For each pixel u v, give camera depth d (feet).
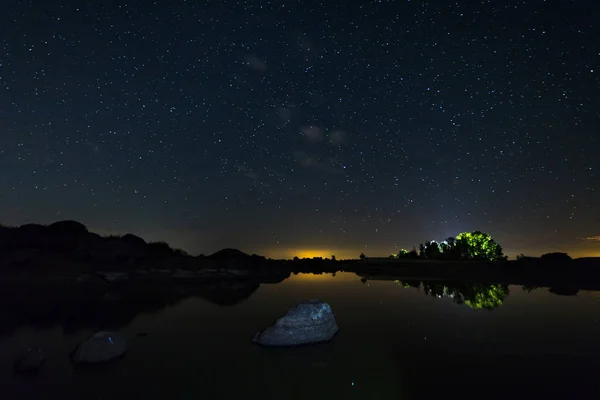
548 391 23.85
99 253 106.22
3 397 23.22
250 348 35.04
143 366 29.45
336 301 67.77
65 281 85.81
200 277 114.52
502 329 42.37
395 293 80.74
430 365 29.58
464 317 50.14
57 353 33.06
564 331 40.93
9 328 43.68
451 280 112.98
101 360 30.83
